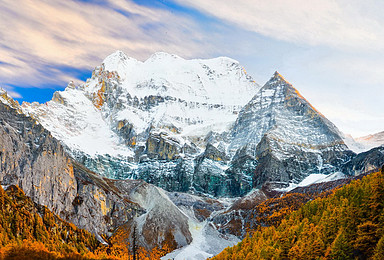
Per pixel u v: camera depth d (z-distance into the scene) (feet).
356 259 512.22
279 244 604.49
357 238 531.91
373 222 554.05
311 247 550.36
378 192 589.73
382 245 486.79
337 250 521.65
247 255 595.88
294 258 554.05
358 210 579.07
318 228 594.65
